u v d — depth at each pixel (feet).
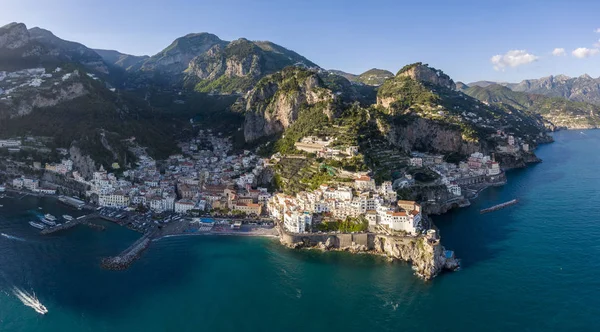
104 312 517.96
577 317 497.05
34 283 579.48
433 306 529.45
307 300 549.95
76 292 561.43
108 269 628.69
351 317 509.76
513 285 573.33
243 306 536.01
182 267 644.27
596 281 574.56
